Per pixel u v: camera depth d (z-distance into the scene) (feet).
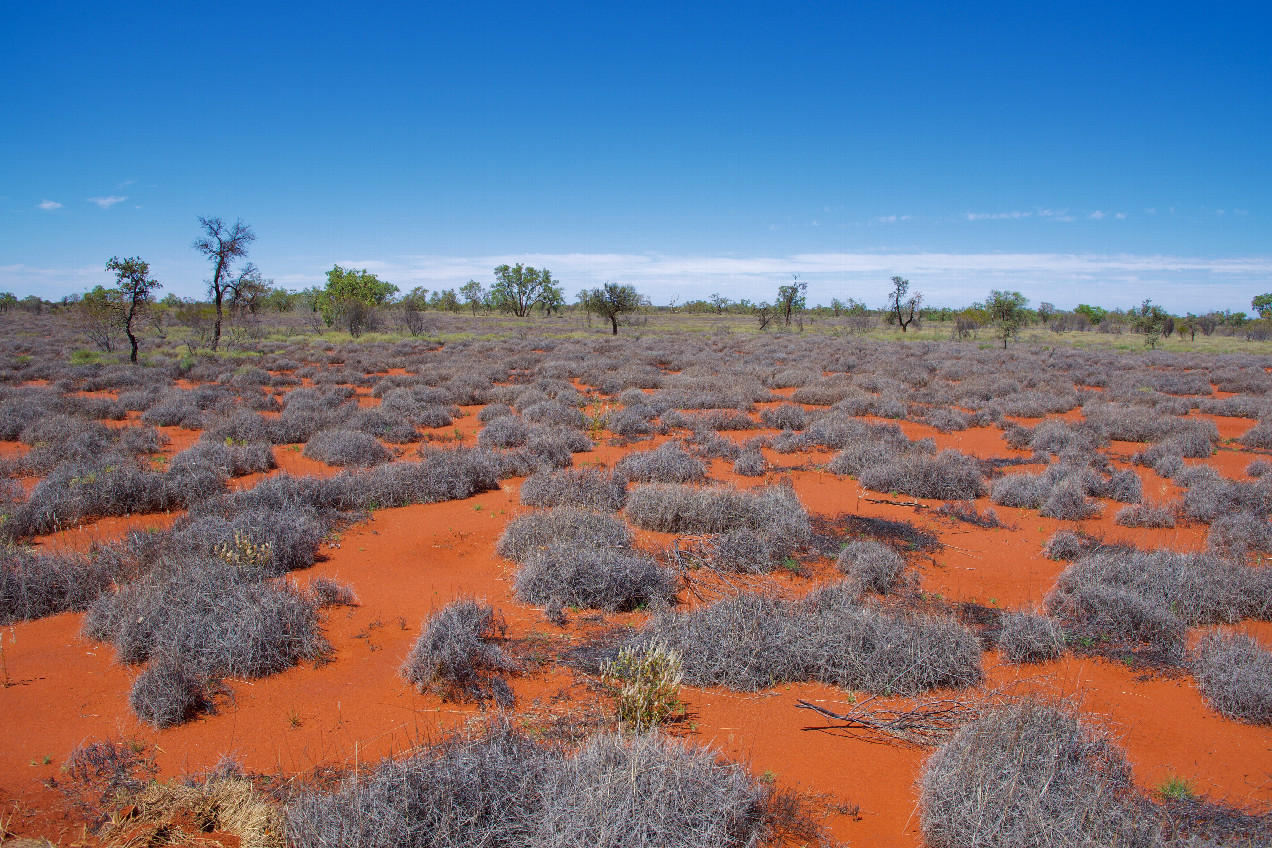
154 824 13.25
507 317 282.15
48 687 18.07
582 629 22.34
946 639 19.89
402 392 69.41
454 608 20.81
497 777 13.14
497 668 19.43
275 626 19.65
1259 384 87.76
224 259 121.49
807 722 17.60
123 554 25.27
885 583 26.09
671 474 40.96
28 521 29.76
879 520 34.94
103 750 15.37
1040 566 29.43
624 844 11.62
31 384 79.87
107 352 109.50
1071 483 39.42
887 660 19.20
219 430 50.67
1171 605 23.91
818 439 53.52
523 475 43.14
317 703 17.83
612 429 58.08
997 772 13.39
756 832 12.94
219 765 14.69
